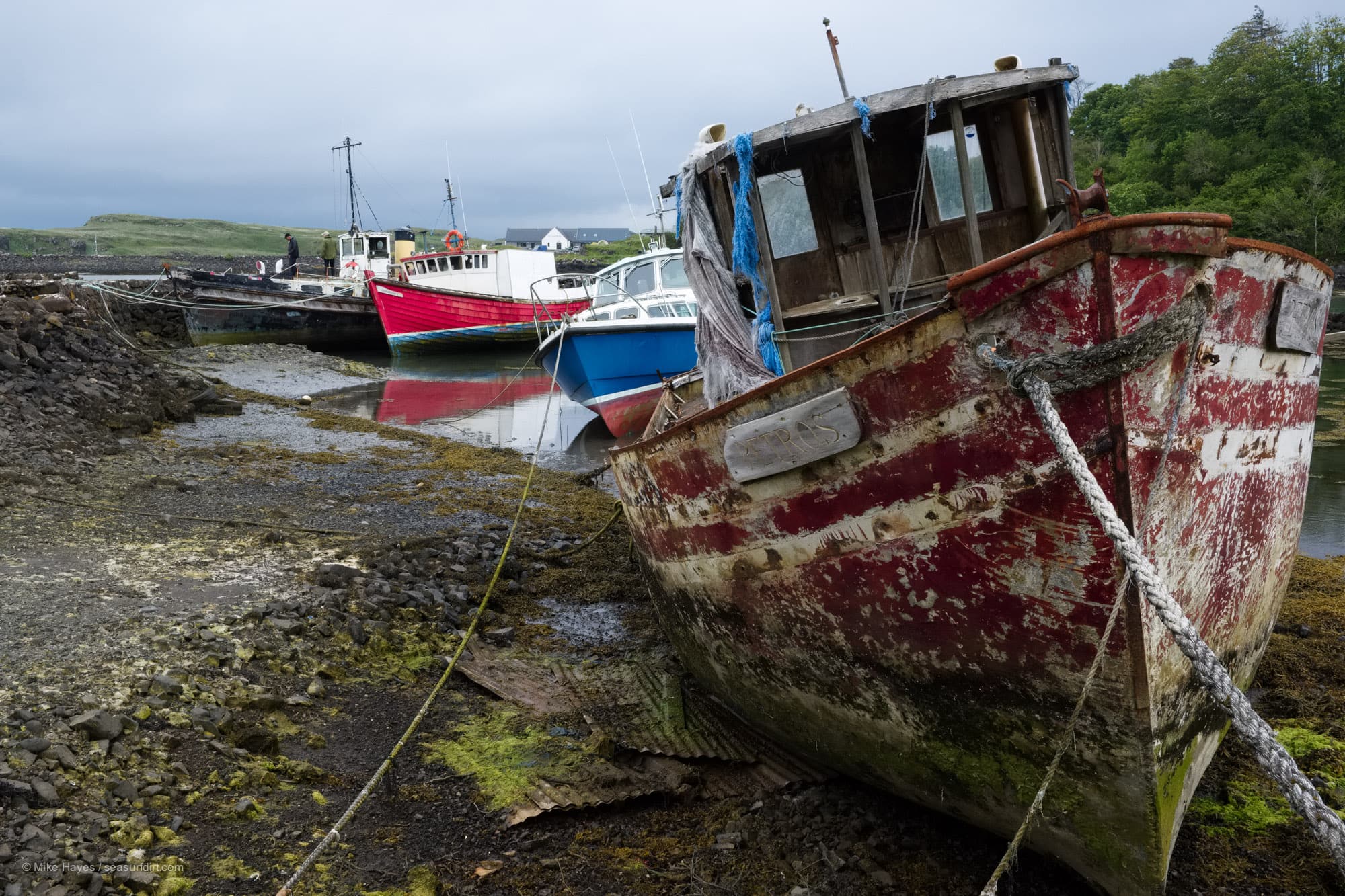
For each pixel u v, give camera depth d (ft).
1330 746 16.26
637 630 22.66
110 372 48.42
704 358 18.80
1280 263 12.91
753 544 14.73
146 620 17.69
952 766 13.51
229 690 15.78
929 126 18.65
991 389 11.43
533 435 52.24
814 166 19.19
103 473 32.40
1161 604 8.85
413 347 94.63
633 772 15.53
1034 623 11.90
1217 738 13.94
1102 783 12.03
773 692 15.83
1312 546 28.78
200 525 26.61
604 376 49.37
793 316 18.61
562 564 27.32
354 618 19.71
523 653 20.88
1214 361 11.82
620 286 55.98
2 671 14.87
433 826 13.53
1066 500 11.21
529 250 103.55
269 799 13.29
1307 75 213.87
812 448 13.12
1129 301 10.60
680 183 19.61
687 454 15.26
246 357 77.25
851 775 15.43
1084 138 258.98
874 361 12.15
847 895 12.59
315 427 47.91
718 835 13.83
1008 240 18.90
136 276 174.50
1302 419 15.34
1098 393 10.82
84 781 12.44
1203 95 224.74
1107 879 12.61
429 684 18.30
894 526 12.79
